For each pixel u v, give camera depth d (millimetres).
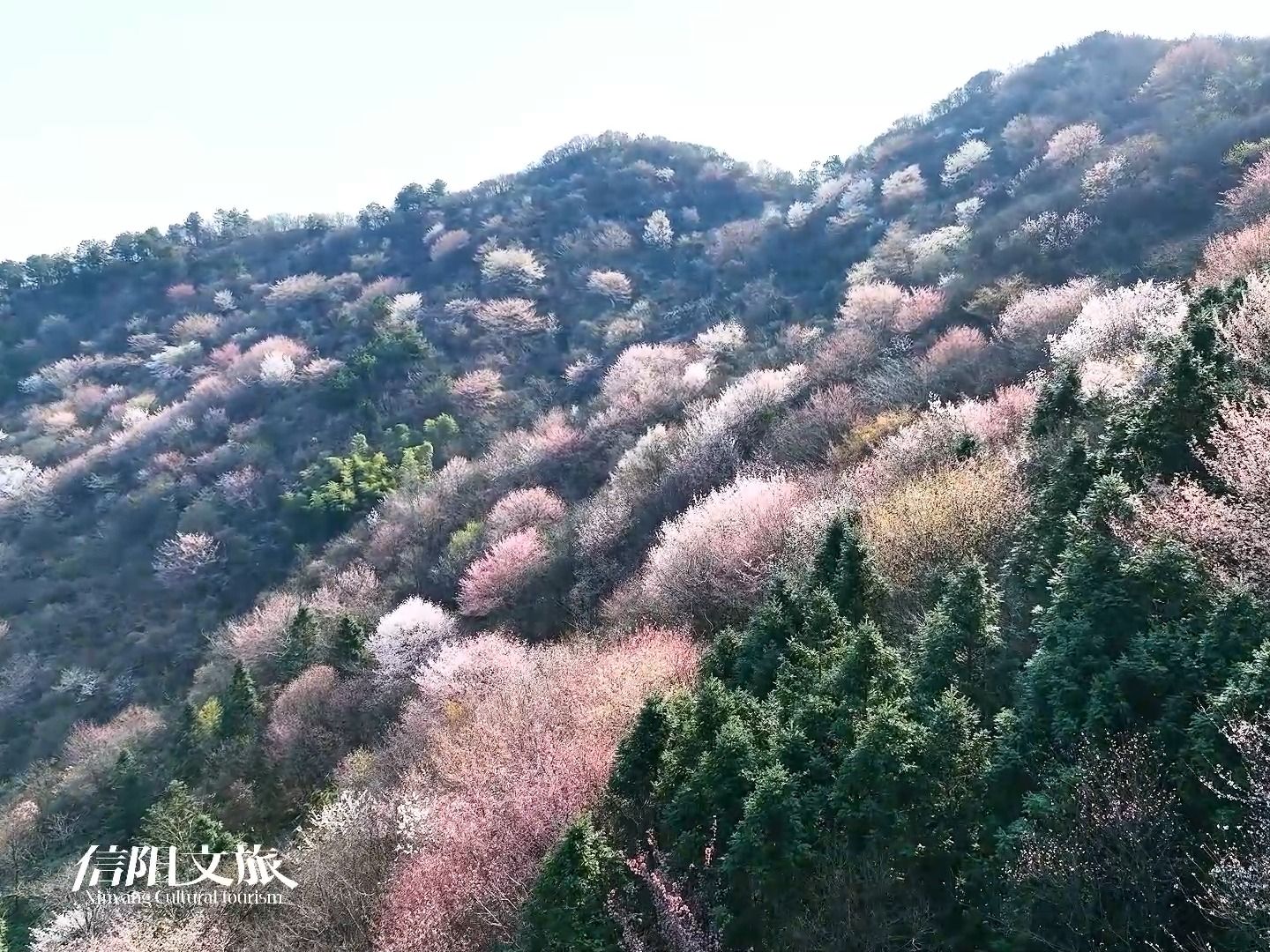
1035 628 13547
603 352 65250
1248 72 55031
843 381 41812
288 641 38844
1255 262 27297
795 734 13117
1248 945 8500
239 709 33750
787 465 35188
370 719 32531
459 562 42406
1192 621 11516
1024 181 58906
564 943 12023
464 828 17734
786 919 11672
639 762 14758
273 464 57844
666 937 11797
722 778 13023
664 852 13422
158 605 49969
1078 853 9805
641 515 38531
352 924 18828
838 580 17953
